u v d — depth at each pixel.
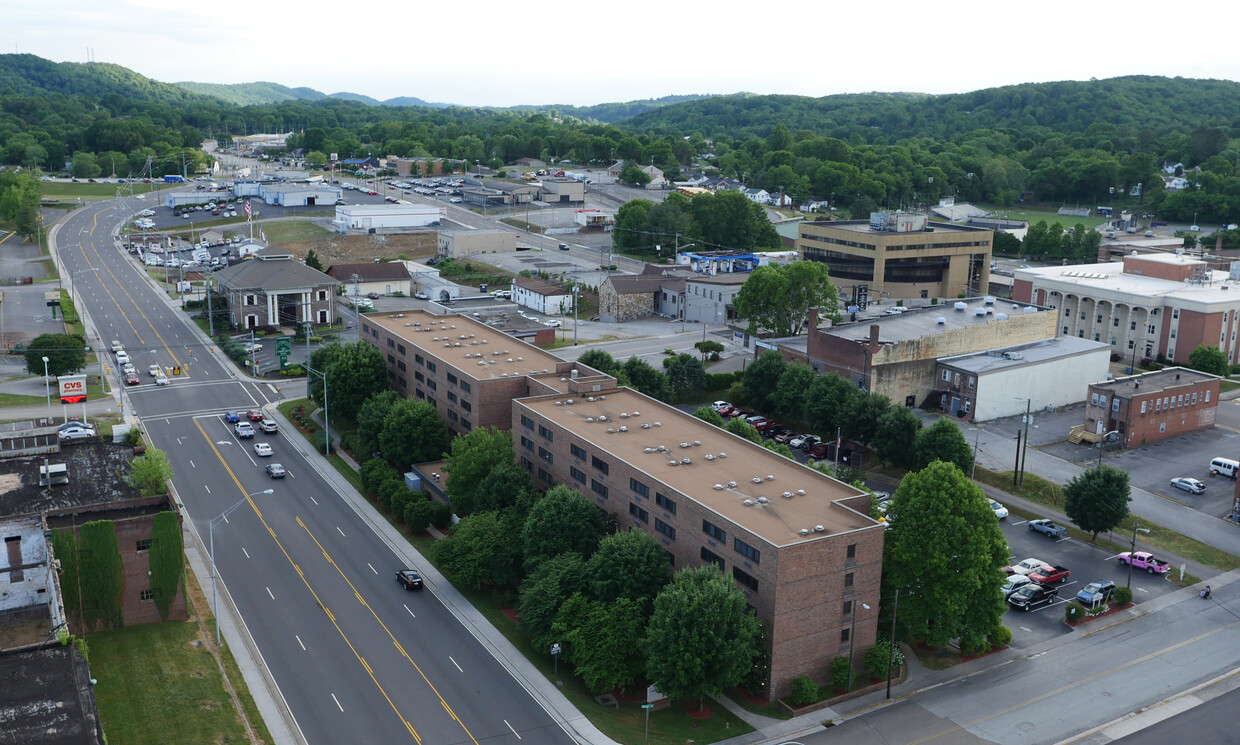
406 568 111.56
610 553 92.62
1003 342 178.12
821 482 101.00
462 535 106.06
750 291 199.00
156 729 80.38
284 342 186.00
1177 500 133.00
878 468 143.38
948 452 133.00
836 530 88.69
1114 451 150.75
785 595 84.88
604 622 87.75
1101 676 92.44
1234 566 115.19
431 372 147.88
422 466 135.62
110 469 112.75
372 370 154.75
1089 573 113.12
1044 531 122.81
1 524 93.00
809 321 172.50
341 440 149.62
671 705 86.75
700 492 97.06
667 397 160.75
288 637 96.00
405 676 89.94
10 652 76.06
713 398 177.12
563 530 100.56
